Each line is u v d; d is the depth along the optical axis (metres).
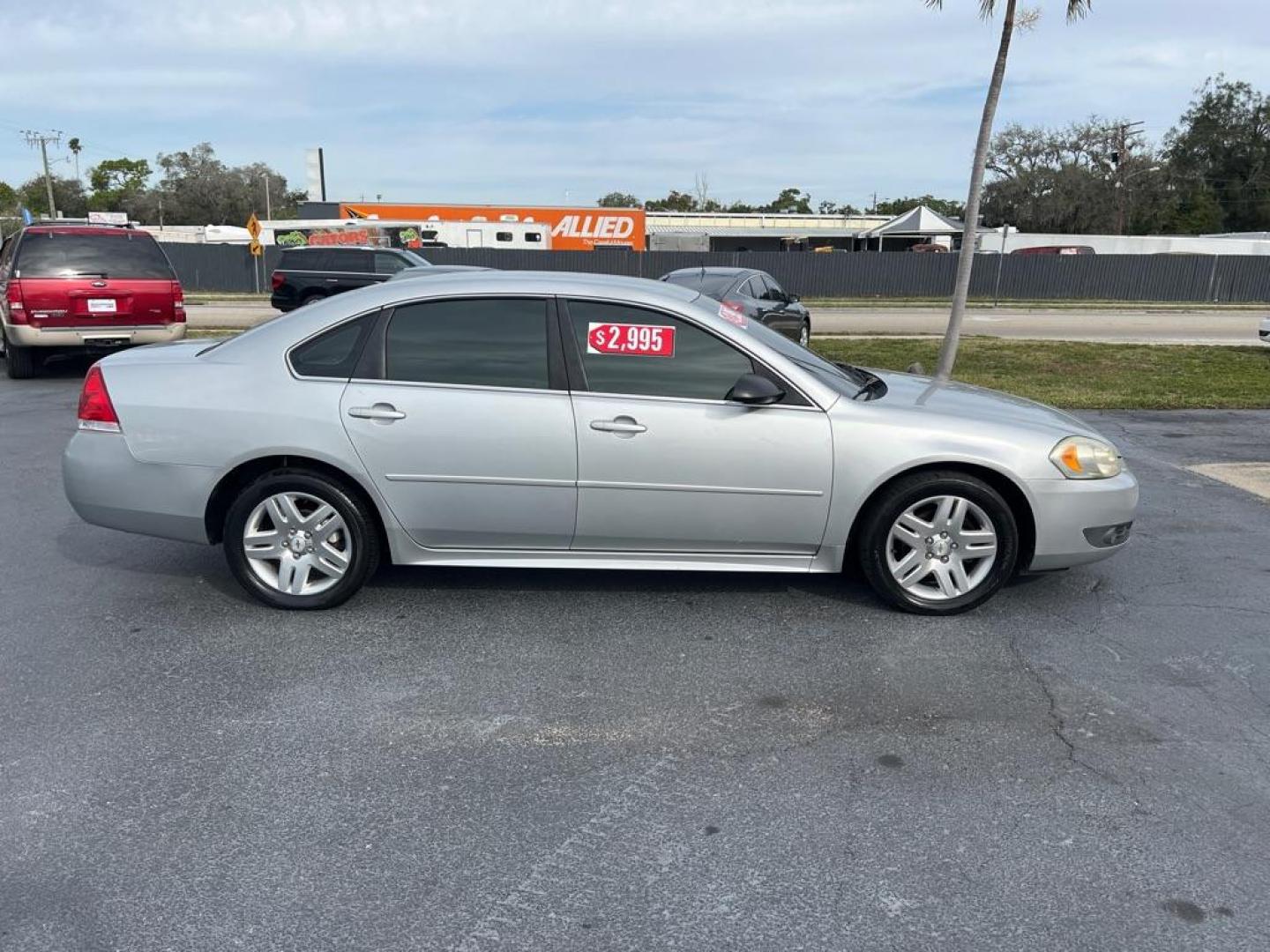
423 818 3.10
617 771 3.38
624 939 2.57
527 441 4.49
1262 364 14.66
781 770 3.39
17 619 4.63
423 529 4.63
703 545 4.66
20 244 11.34
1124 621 4.72
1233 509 6.71
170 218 87.00
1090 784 3.32
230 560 4.69
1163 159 77.00
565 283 4.63
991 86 10.40
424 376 4.55
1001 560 4.65
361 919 2.64
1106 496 4.65
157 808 3.13
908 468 4.54
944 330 22.19
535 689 3.99
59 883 2.77
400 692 3.95
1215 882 2.81
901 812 3.15
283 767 3.38
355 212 37.91
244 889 2.75
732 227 62.50
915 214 53.41
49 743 3.51
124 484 4.64
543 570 5.34
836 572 4.71
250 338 4.74
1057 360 14.93
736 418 4.50
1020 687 4.04
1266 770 3.41
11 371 11.78
